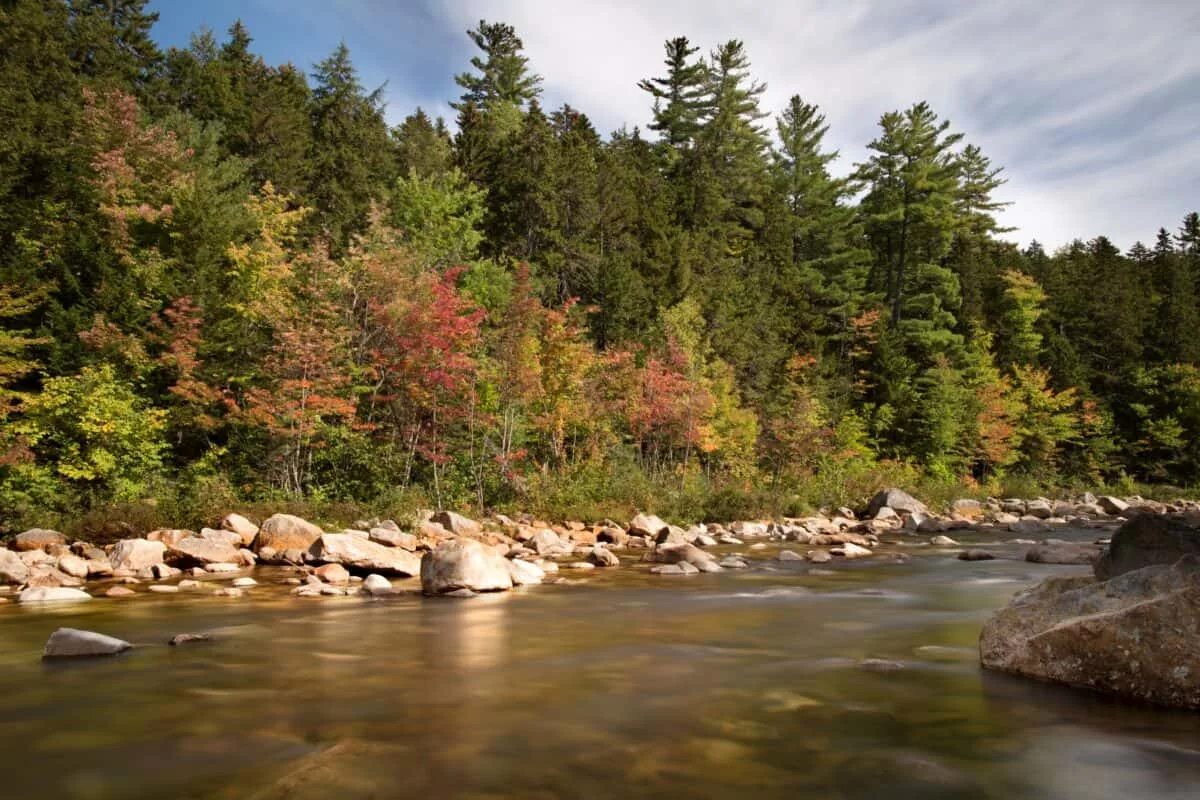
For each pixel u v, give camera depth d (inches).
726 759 178.4
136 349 823.7
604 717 211.5
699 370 1274.6
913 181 2086.6
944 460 1742.1
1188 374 2070.6
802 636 328.2
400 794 156.3
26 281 880.9
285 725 205.2
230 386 884.6
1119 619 236.4
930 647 305.7
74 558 539.2
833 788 161.3
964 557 630.5
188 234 974.4
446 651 298.5
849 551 673.0
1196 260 2950.3
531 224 1477.6
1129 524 310.7
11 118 1075.3
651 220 1589.6
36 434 732.7
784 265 1990.7
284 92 1809.8
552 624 356.5
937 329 2034.9
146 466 801.6
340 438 874.8
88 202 1016.9
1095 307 2341.3
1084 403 2055.9
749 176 2204.7
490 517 846.5
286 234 1196.5
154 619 371.2
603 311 1387.8
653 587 482.0
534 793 157.2
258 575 539.5
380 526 690.2
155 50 1820.9
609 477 991.6
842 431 1549.0
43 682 251.1
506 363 919.7
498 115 2181.3
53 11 1465.3
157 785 164.6
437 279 909.2
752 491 1095.0
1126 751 185.2
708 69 2335.1
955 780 166.1
